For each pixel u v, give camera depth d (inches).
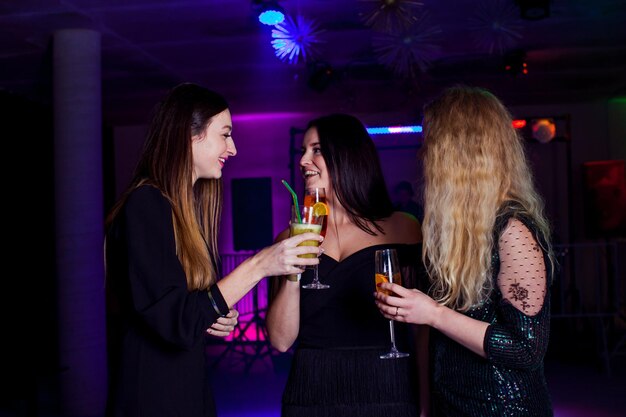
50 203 316.5
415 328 82.9
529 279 62.0
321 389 83.3
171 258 69.9
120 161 397.7
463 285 65.3
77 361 210.1
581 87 330.6
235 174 398.3
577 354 283.3
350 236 89.6
